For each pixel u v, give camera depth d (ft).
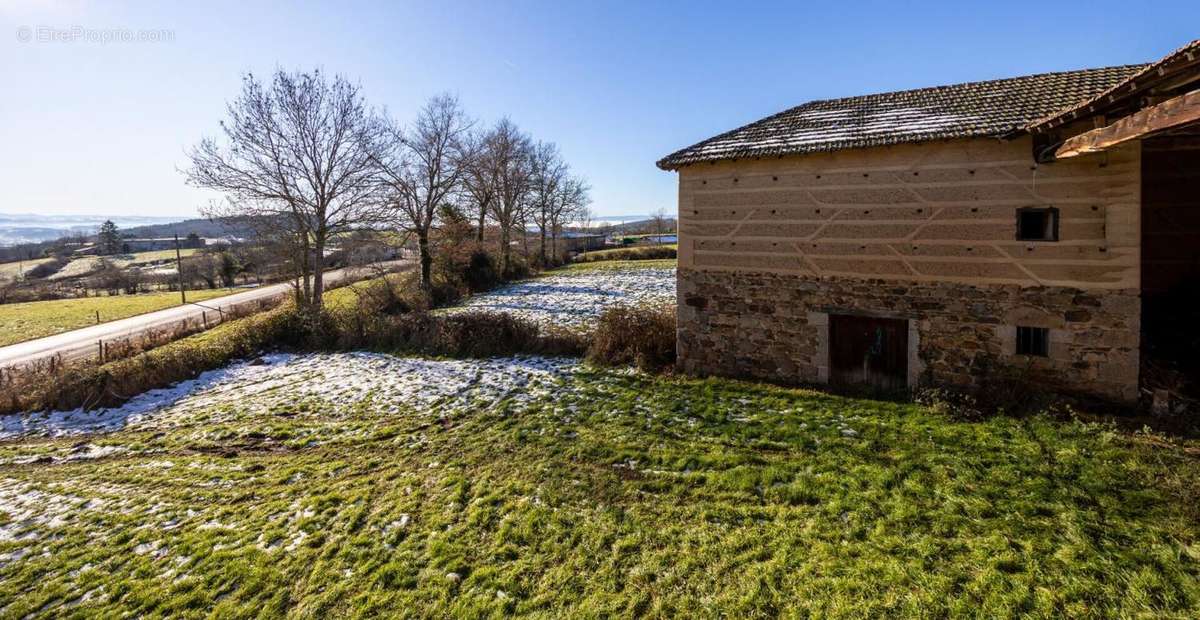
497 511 19.72
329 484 23.59
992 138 25.59
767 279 32.48
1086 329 24.62
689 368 35.63
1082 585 12.87
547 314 65.57
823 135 30.76
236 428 32.65
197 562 18.10
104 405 40.24
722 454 22.58
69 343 71.67
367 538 18.65
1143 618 11.84
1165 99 18.70
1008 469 18.60
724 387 31.78
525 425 28.76
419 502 21.07
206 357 49.57
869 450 21.50
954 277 27.30
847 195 29.71
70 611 16.08
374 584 16.11
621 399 31.58
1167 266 31.24
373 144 75.46
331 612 15.14
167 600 16.20
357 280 107.14
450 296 86.07
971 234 26.78
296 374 45.52
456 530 18.67
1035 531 15.14
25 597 16.90
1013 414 24.03
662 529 17.49
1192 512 15.03
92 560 18.75
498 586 15.52
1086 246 24.41
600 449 24.50
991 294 26.50
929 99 32.45
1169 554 13.56
